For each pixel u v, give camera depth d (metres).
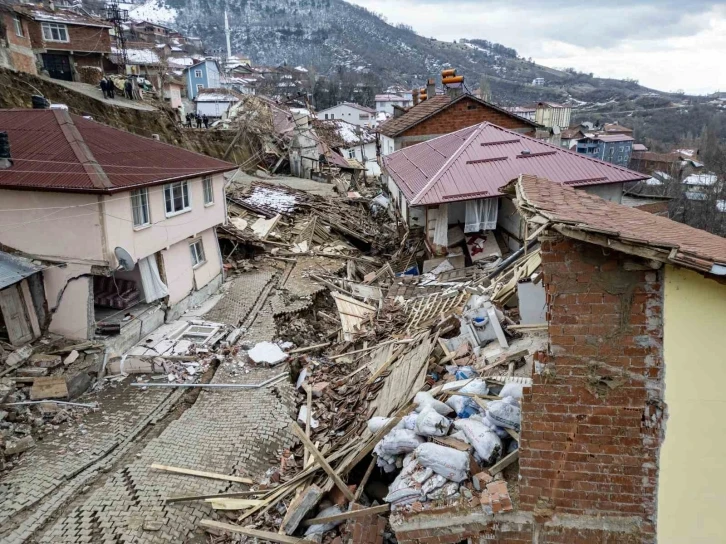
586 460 5.46
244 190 29.95
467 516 5.97
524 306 10.26
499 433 6.66
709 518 5.32
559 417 5.43
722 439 5.11
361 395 11.91
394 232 27.91
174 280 17.19
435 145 23.72
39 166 13.65
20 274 12.91
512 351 9.38
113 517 8.49
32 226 13.53
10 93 27.75
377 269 23.55
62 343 13.66
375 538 7.20
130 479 9.42
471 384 7.98
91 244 13.33
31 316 13.62
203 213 18.78
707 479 5.23
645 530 5.47
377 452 7.57
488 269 17.06
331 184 38.19
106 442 10.70
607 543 5.57
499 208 19.44
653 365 5.12
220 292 19.81
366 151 58.72
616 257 4.95
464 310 11.96
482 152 19.88
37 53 38.38
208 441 10.67
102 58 43.59
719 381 4.99
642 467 5.36
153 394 12.67
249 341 15.62
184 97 61.84
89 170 13.40
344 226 27.73
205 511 8.82
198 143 39.09
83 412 11.80
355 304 17.75
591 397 5.31
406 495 6.30
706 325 4.89
